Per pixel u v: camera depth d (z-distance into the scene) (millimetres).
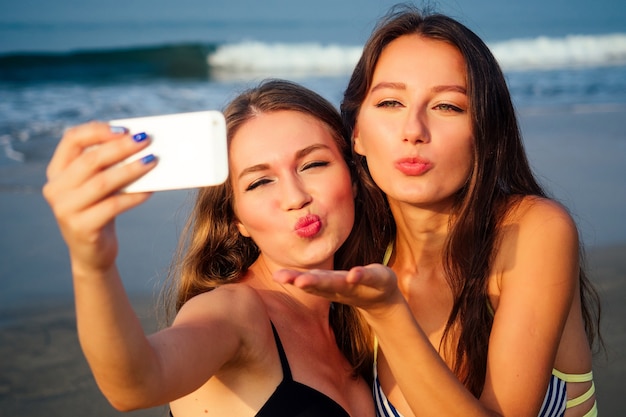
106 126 1636
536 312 2527
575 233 2633
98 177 1569
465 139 2650
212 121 1677
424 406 2158
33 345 4977
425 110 2635
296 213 2566
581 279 3400
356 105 2854
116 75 17109
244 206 2645
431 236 2906
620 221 7105
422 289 2980
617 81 15758
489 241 2729
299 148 2586
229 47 18312
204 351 2135
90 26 20953
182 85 15625
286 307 2771
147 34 21344
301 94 2754
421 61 2641
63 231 1611
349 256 3082
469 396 2178
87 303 1699
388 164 2676
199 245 2904
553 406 2934
